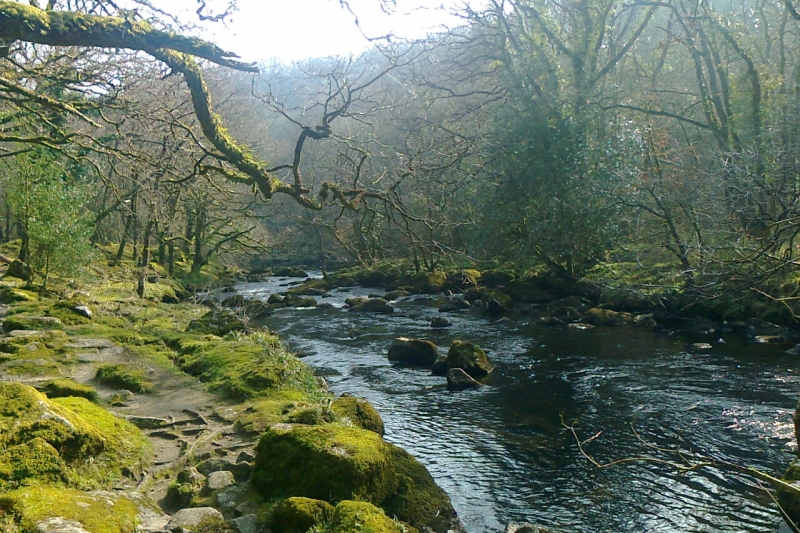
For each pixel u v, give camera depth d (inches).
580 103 863.7
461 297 1071.6
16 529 177.0
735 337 677.3
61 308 605.3
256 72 321.4
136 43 288.4
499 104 947.3
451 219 909.8
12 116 612.1
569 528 281.1
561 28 971.3
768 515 287.7
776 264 458.3
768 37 920.3
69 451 241.9
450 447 378.3
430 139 793.6
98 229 1334.9
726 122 847.7
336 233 486.6
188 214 1079.0
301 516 215.9
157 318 672.4
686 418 419.5
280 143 1521.9
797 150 559.5
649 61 1181.1
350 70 669.9
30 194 761.0
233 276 1596.9
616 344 669.3
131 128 634.8
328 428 271.7
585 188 843.4
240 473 265.7
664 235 818.8
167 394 387.2
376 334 773.3
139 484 251.4
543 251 951.6
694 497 308.3
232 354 454.6
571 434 398.3
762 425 399.2
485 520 287.0
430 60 873.5
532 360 608.7
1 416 237.5
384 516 217.2
